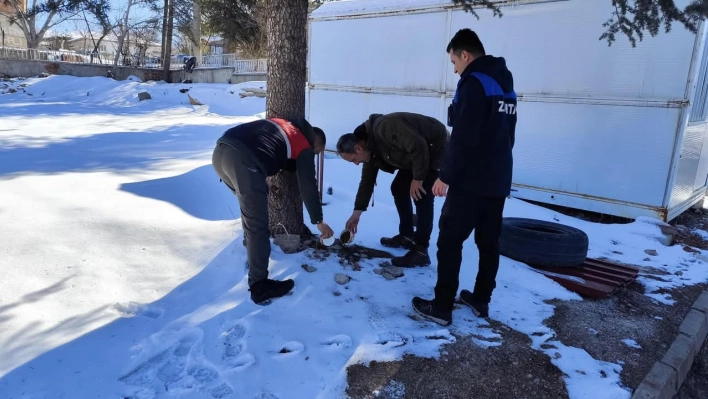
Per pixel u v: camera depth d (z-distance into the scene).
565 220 5.96
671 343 3.16
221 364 2.48
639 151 5.81
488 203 2.93
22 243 3.56
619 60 5.80
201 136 10.96
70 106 18.38
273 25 3.68
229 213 4.81
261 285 3.08
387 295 3.33
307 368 2.50
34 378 2.26
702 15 4.60
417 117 3.65
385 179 6.84
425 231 3.82
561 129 6.33
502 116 2.78
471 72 2.76
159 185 5.55
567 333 3.12
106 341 2.60
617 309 3.59
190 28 31.12
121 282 3.23
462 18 6.91
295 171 3.40
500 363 2.70
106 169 6.43
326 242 3.37
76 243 3.69
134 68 30.42
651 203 5.80
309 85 8.95
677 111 5.51
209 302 3.11
